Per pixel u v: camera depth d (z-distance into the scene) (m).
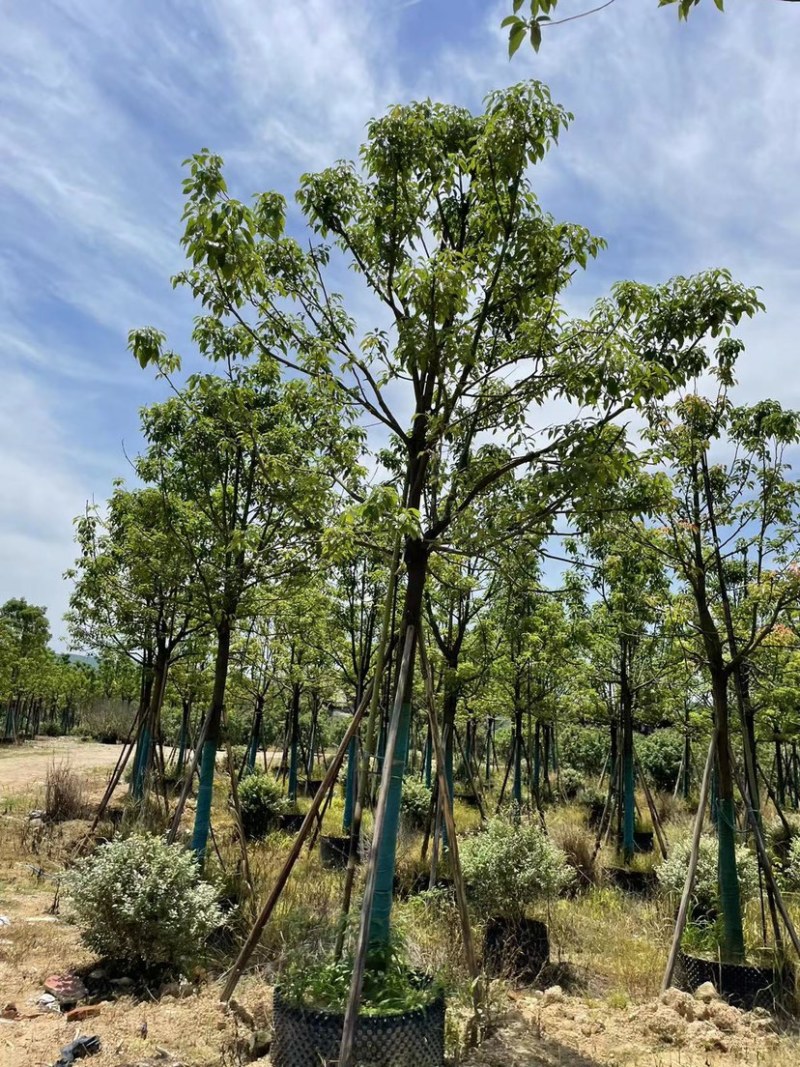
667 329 5.80
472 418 5.61
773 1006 5.68
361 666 10.84
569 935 7.37
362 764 4.93
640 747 22.30
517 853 6.95
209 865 7.70
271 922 6.34
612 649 11.61
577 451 4.71
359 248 5.46
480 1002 4.63
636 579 10.37
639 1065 4.43
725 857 6.28
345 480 5.50
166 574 8.68
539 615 11.58
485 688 12.84
